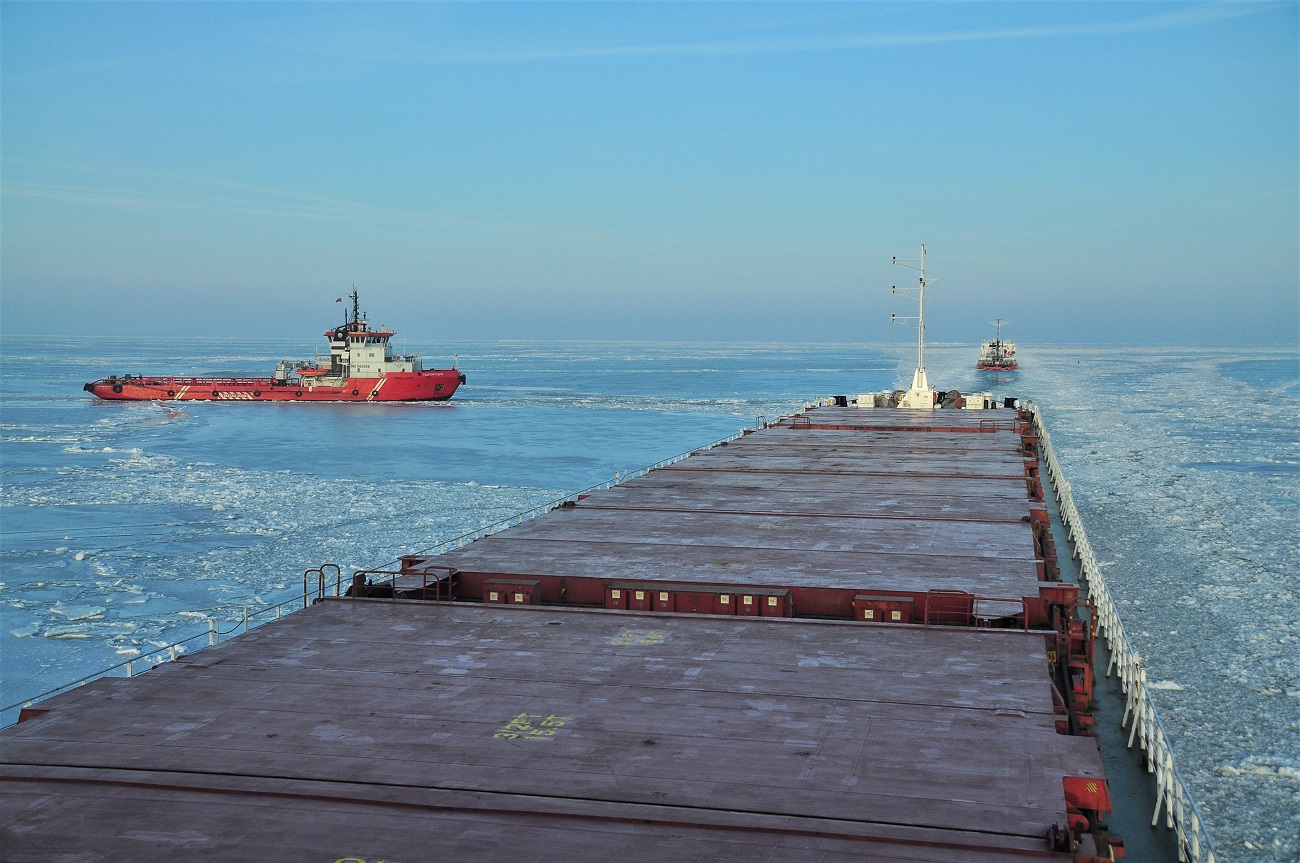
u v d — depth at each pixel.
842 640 15.20
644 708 12.46
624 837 9.33
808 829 9.38
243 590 39.03
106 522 52.53
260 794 10.18
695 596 17.67
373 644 15.08
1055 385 179.75
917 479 32.09
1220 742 24.00
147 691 13.05
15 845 9.16
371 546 46.66
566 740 11.48
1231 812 20.69
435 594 18.67
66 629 33.91
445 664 14.17
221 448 86.81
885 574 19.02
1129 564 42.31
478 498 60.53
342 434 98.56
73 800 10.09
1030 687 13.05
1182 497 59.34
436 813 9.80
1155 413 120.19
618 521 24.97
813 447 41.72
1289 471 70.25
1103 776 10.40
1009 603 16.88
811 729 11.74
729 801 9.96
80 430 101.19
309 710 12.41
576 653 14.65
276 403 133.00
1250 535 48.12
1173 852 13.04
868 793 10.09
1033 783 10.28
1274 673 28.66
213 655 14.55
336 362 135.50
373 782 10.42
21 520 52.88
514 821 9.64
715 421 113.75
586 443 91.75
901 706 12.43
